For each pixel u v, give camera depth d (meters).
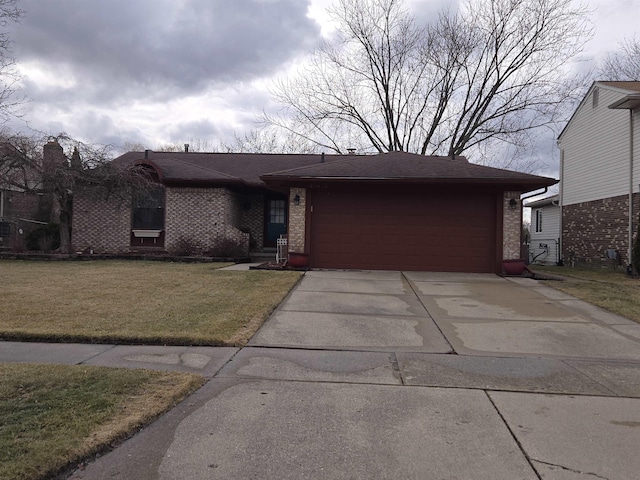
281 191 15.44
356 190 13.91
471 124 29.16
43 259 15.80
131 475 2.83
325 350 5.67
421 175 13.23
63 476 2.80
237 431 3.45
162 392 4.04
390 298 9.12
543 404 4.04
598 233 17.92
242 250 16.73
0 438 3.11
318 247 13.97
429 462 3.03
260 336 6.20
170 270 12.70
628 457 3.11
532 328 6.88
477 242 13.62
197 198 17.14
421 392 4.30
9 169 15.58
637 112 15.48
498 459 3.07
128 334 5.91
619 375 4.85
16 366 4.66
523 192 13.89
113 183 16.02
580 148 19.41
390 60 29.23
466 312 7.95
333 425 3.57
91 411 3.59
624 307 8.29
